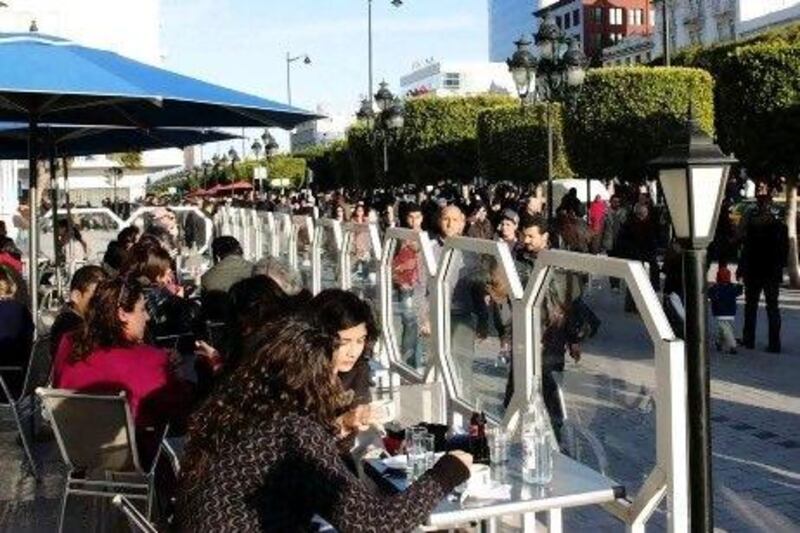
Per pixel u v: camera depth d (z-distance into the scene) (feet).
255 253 57.82
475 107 130.21
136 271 27.63
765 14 311.88
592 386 14.58
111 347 17.12
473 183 141.18
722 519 19.71
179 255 56.24
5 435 25.81
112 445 16.46
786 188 65.00
